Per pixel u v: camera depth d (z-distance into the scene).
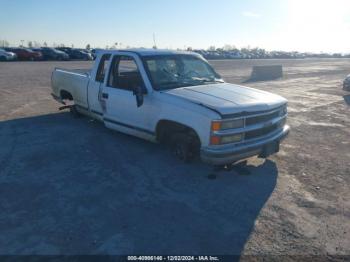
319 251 3.30
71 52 48.09
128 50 6.23
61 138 6.88
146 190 4.57
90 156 5.84
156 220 3.83
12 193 4.45
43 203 4.20
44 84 16.14
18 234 3.54
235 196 4.42
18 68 27.27
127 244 3.39
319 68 37.75
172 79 5.82
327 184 4.83
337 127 8.29
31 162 5.54
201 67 6.50
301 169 5.38
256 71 25.16
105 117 6.72
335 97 13.74
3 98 11.77
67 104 8.95
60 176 5.00
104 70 6.83
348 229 3.68
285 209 4.10
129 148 6.26
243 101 4.88
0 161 5.57
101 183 4.78
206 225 3.74
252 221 3.83
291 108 10.98
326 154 6.15
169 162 5.55
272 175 5.11
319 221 3.84
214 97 4.99
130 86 6.07
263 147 4.95
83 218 3.86
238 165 5.48
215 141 4.54
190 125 4.80
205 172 5.16
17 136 7.01
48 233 3.56
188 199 4.33
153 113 5.47
